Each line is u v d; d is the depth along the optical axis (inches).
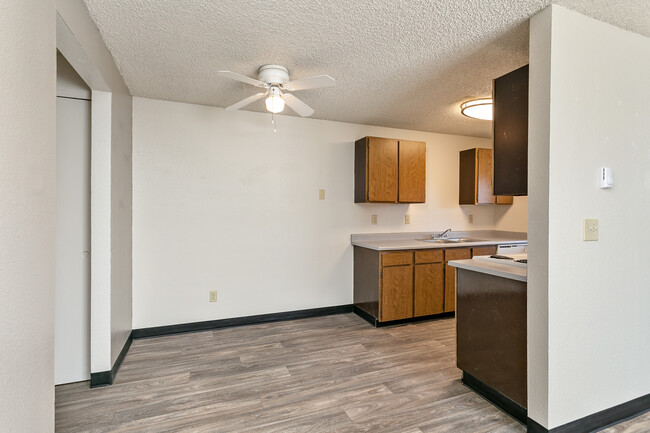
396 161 142.7
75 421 70.7
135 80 100.7
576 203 64.9
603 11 63.9
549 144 62.1
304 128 139.3
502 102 78.6
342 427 69.3
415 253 134.6
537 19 64.5
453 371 94.0
